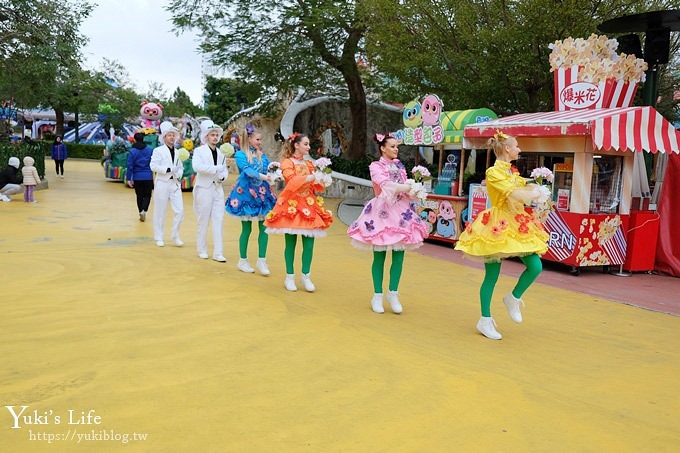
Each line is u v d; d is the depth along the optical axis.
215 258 8.14
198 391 3.76
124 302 5.75
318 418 3.47
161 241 9.12
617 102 9.41
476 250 5.23
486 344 5.10
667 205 9.16
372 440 3.23
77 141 43.12
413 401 3.78
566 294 7.34
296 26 19.33
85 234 9.88
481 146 10.03
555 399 3.94
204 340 4.76
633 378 4.44
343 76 21.25
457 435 3.34
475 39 12.57
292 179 6.46
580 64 9.51
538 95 13.23
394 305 5.98
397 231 5.78
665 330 5.89
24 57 17.47
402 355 4.64
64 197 15.71
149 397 3.64
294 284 6.67
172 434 3.19
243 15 19.28
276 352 4.56
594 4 11.37
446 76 13.42
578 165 8.46
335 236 11.26
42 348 4.39
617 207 8.98
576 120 8.25
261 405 3.61
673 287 8.15
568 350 5.07
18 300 5.66
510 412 3.69
